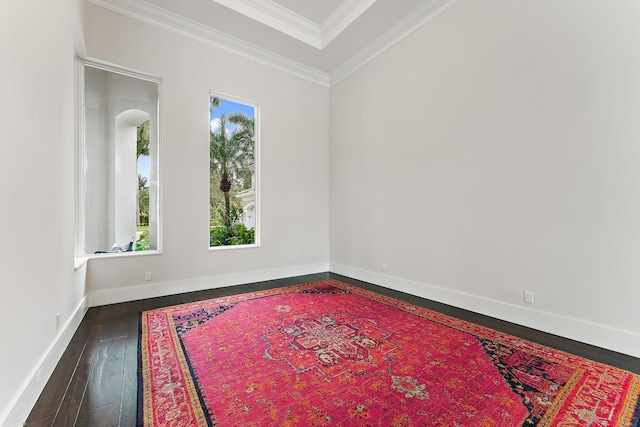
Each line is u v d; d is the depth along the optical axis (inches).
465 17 131.8
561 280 102.4
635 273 87.4
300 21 170.6
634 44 87.7
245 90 179.5
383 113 174.7
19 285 59.5
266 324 111.5
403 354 87.8
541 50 107.5
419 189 153.4
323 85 215.8
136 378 75.1
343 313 124.4
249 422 58.9
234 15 152.4
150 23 147.7
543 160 107.0
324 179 216.5
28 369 63.0
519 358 85.6
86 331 104.5
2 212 53.2
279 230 194.5
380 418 60.0
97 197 140.6
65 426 58.1
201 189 162.7
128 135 147.9
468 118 131.2
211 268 166.6
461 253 133.7
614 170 91.4
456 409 62.8
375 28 164.1
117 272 138.7
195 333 103.1
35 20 69.1
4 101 54.5
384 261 173.2
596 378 75.0
